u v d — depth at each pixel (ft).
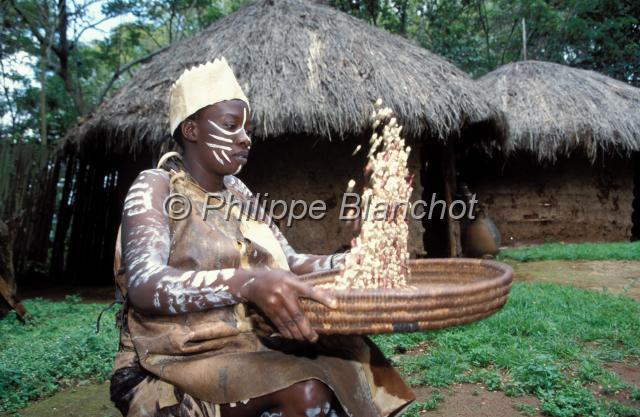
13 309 19.08
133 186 6.17
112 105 26.22
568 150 39.55
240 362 5.49
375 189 6.72
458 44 58.75
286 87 24.22
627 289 22.62
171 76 25.86
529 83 41.60
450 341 14.02
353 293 4.89
